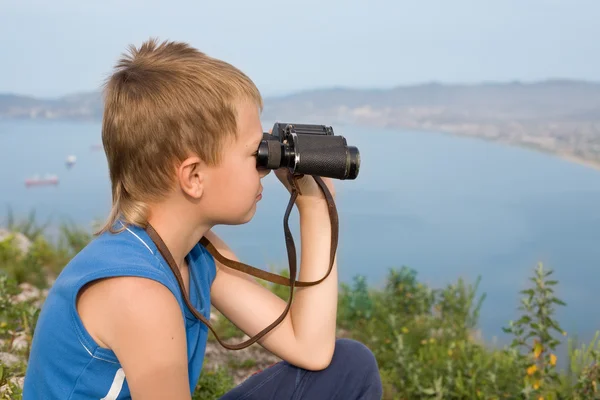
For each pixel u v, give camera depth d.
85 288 1.46
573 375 3.45
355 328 4.76
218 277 1.98
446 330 4.49
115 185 1.60
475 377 3.47
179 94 1.50
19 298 4.39
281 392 1.98
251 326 1.99
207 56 1.63
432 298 5.22
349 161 1.69
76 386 1.48
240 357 3.79
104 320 1.43
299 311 1.99
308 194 2.00
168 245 1.59
